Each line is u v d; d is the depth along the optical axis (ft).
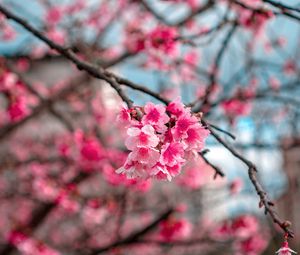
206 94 12.83
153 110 6.10
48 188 21.42
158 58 17.80
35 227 21.30
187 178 25.02
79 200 21.18
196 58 20.83
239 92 19.67
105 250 18.31
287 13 8.54
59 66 41.19
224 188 23.97
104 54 21.52
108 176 20.36
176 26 16.56
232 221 21.65
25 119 18.76
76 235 30.76
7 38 22.41
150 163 6.03
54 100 19.57
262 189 6.63
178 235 19.25
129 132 5.90
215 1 15.67
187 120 6.18
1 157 29.63
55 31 21.27
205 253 26.32
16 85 18.85
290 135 20.62
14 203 29.76
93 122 25.90
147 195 27.09
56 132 34.40
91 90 24.06
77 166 22.48
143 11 21.50
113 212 22.40
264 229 23.12
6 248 19.83
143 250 28.30
